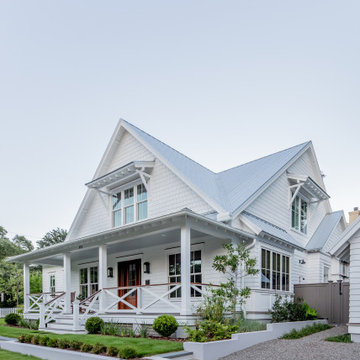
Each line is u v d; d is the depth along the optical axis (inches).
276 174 607.5
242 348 334.0
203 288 494.3
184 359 289.3
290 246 558.6
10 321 630.5
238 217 498.0
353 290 372.5
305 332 417.1
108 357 289.1
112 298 644.7
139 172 599.2
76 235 757.3
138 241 534.3
